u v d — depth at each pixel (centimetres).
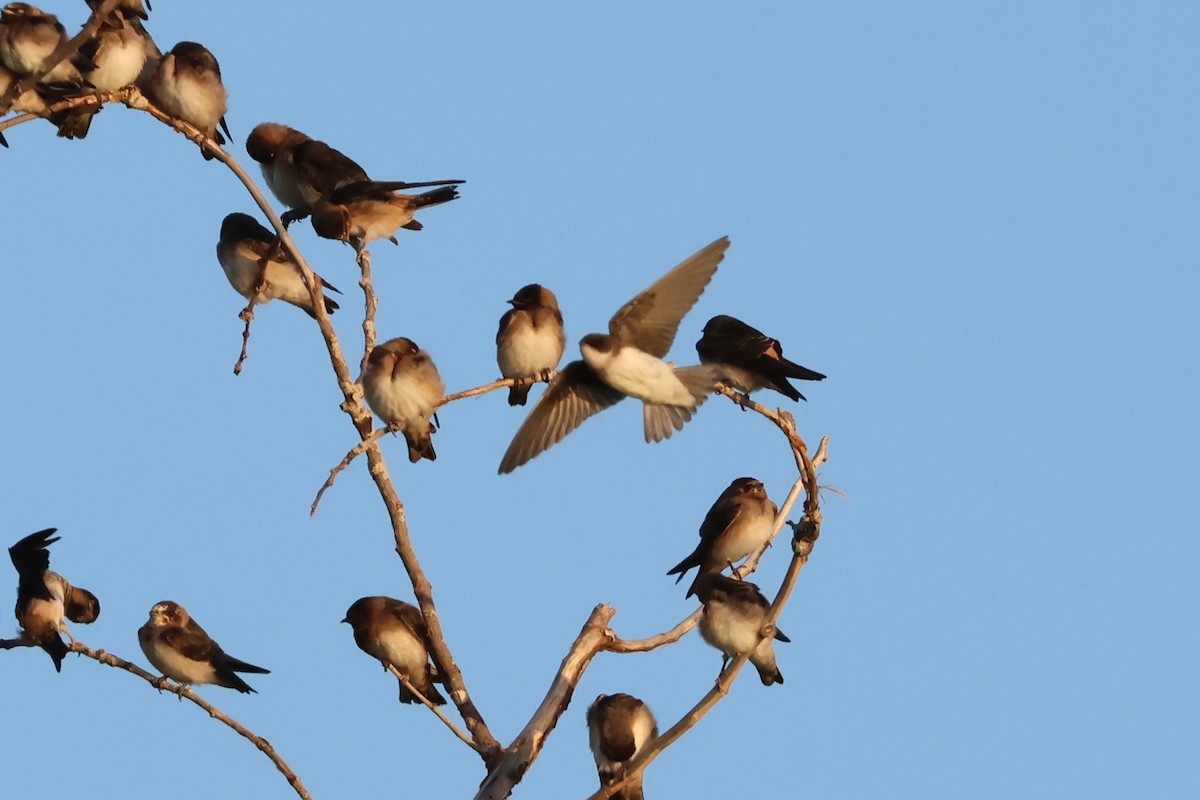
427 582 1413
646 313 992
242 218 1761
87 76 1591
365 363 1402
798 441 1235
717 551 1612
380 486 1407
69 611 1598
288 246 1437
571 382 1038
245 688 1603
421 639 1580
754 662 1492
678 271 975
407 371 1398
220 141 1664
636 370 988
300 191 1638
